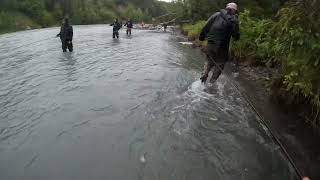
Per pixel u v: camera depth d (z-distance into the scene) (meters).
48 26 65.12
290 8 7.21
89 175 4.80
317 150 5.63
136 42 23.55
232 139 5.96
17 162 5.19
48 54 16.73
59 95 8.66
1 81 10.52
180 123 6.62
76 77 10.79
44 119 6.93
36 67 12.92
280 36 7.66
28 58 15.51
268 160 5.26
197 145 5.70
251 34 13.70
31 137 6.07
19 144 5.79
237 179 4.73
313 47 6.64
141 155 5.35
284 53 7.77
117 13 92.25
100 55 16.02
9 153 5.48
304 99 7.32
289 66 7.72
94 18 79.94
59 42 23.25
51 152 5.48
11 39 27.61
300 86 6.84
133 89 9.06
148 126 6.46
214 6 28.83
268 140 5.95
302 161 5.27
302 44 6.86
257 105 7.82
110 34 32.91
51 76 11.08
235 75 11.07
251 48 13.52
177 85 9.49
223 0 27.34
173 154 5.39
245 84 9.81
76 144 5.74
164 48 19.31
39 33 35.81
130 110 7.34
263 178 4.78
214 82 9.44
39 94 8.83
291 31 6.78
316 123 6.59
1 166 5.07
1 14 53.25
